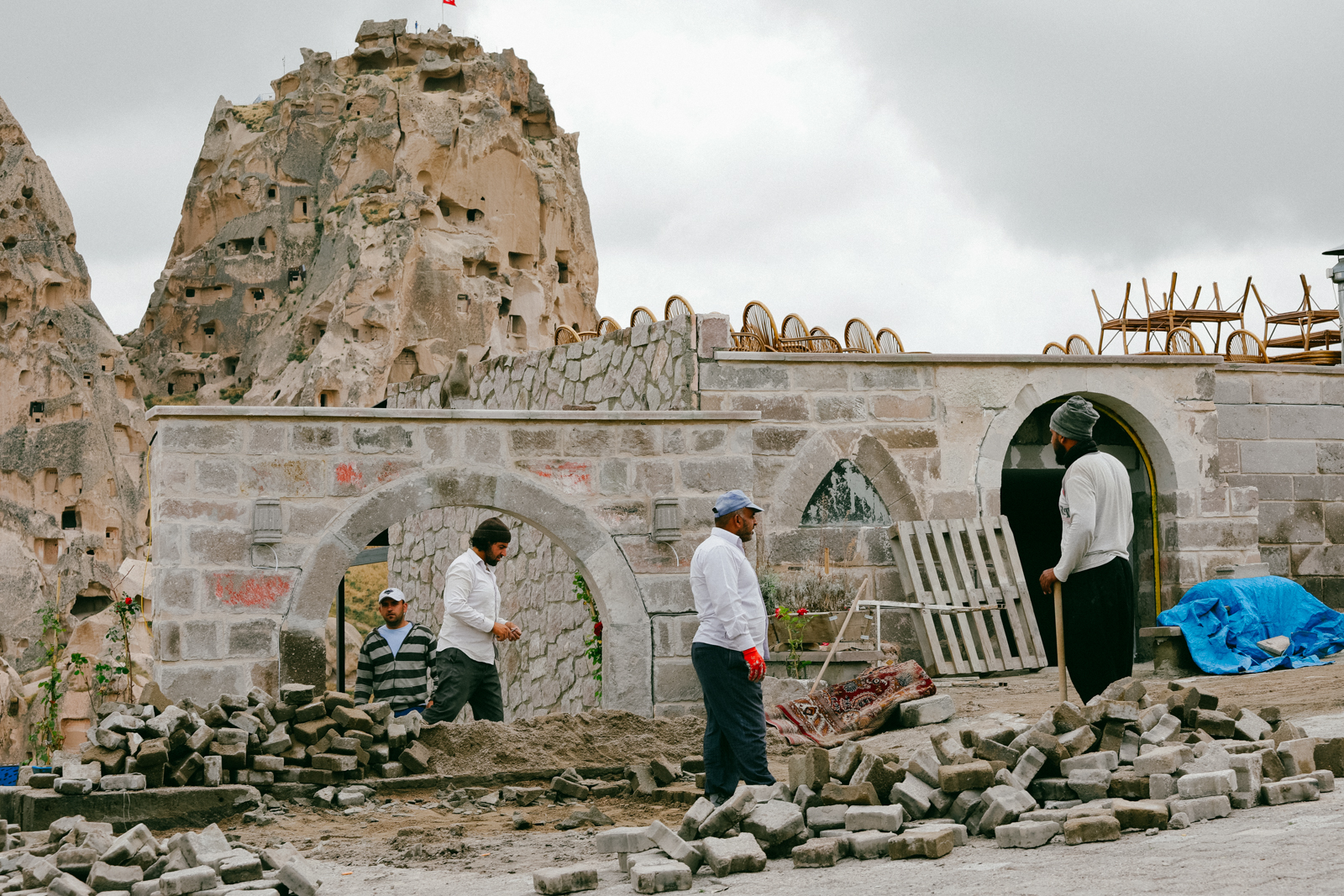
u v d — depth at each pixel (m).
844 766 6.15
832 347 14.06
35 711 45.50
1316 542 14.91
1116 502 7.64
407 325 82.44
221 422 10.10
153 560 9.92
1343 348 16.27
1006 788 5.52
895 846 5.14
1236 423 14.73
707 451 11.30
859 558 12.86
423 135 86.56
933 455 13.15
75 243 70.50
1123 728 5.85
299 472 10.28
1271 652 11.05
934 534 12.64
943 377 13.26
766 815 5.55
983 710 9.95
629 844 5.46
